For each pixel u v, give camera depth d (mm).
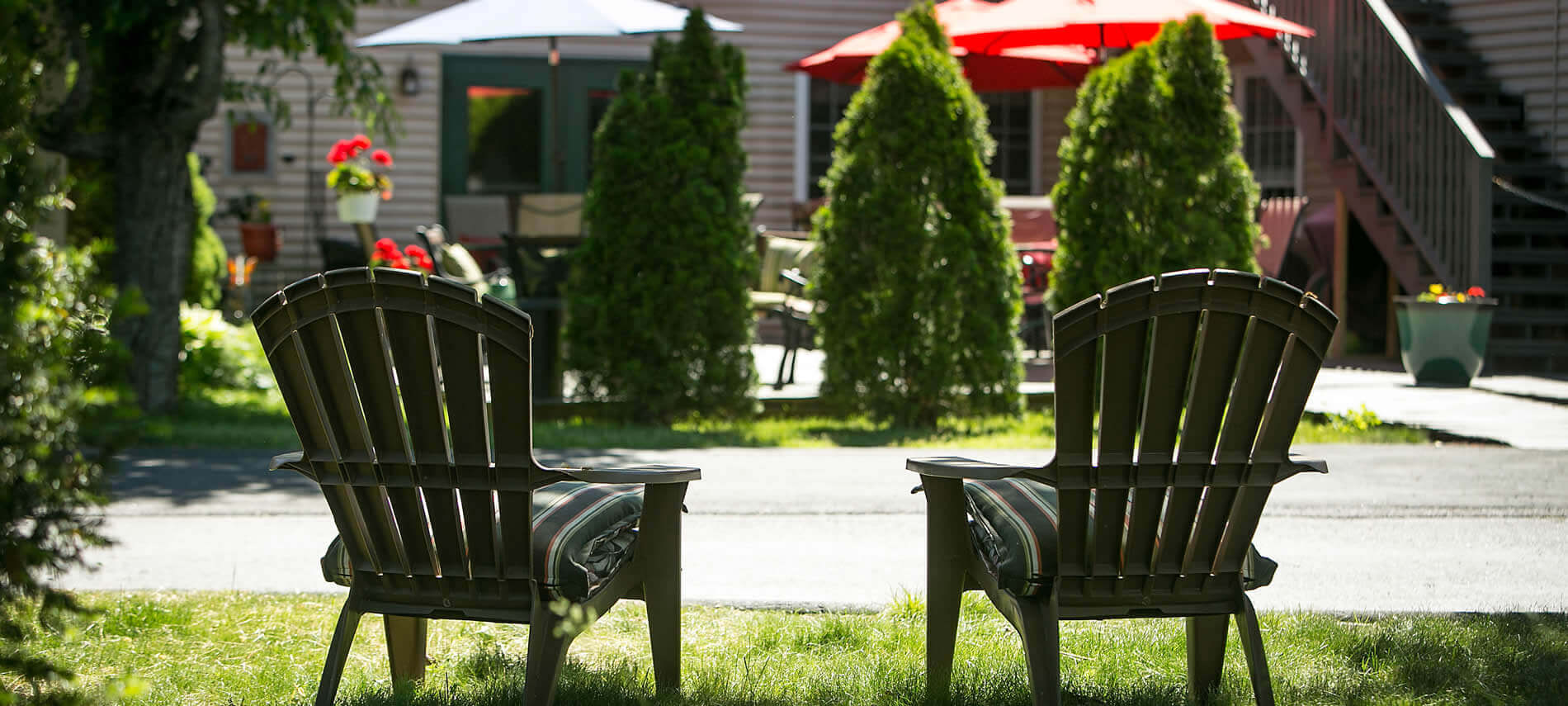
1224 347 3324
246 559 5984
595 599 3537
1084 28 13391
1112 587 3512
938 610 3908
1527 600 5277
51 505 2322
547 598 3443
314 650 4531
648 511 3793
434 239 11812
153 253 10289
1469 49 16797
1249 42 16000
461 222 18125
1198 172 10297
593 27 13180
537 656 3420
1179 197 10242
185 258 10562
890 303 10312
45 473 2311
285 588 5379
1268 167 17969
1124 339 3287
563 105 18906
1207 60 10352
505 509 3420
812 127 19391
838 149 10531
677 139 10484
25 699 2756
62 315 2354
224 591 5273
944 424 10523
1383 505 7438
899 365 10375
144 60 10172
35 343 2307
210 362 12133
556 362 11297
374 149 18484
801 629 4758
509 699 3883
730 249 10555
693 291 10477
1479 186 12727
